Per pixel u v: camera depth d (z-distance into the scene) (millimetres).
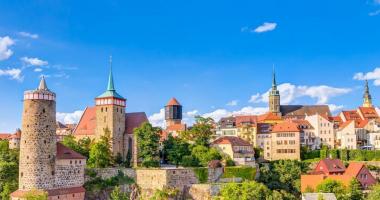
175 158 178625
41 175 141875
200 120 195375
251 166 175875
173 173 156750
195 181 161250
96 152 164125
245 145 189375
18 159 161250
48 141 144625
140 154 171875
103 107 178625
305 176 172500
